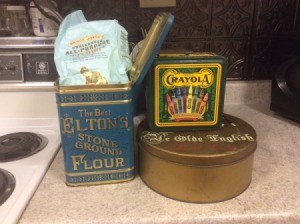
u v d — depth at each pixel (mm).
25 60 748
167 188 475
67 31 506
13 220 416
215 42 859
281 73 811
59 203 464
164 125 531
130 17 819
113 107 480
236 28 850
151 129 535
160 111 522
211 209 449
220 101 526
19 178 531
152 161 483
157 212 442
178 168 455
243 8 832
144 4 804
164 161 464
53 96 792
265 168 562
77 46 497
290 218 438
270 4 835
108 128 491
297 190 493
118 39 514
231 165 454
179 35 843
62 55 494
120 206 456
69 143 489
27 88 772
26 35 763
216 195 462
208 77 511
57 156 626
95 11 805
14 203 453
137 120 681
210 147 471
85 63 483
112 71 486
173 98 518
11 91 781
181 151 457
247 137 509
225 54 875
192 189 459
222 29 848
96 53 491
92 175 510
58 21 719
